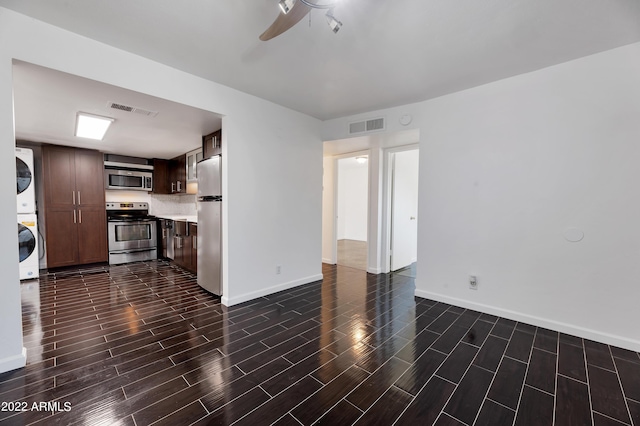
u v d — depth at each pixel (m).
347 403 1.55
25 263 3.91
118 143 4.21
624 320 2.15
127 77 2.19
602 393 1.64
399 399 1.58
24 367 1.84
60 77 2.00
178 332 2.38
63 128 3.42
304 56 2.22
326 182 5.16
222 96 2.82
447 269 3.05
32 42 1.79
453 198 2.97
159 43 2.06
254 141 3.14
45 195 4.23
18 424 1.38
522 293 2.59
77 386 1.66
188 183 4.94
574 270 2.34
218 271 3.21
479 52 2.16
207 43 2.05
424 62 2.32
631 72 2.08
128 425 1.38
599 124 2.21
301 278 3.78
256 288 3.25
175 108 2.65
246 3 1.62
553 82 2.38
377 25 1.81
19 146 4.23
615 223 2.17
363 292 3.48
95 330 2.41
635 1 1.58
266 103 3.23
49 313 2.77
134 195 5.56
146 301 3.12
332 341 2.24
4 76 1.71
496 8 1.65
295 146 3.61
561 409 1.51
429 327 2.50
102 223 4.77
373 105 3.34
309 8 1.36
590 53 2.19
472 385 1.71
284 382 1.72
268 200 3.33
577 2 1.60
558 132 2.38
